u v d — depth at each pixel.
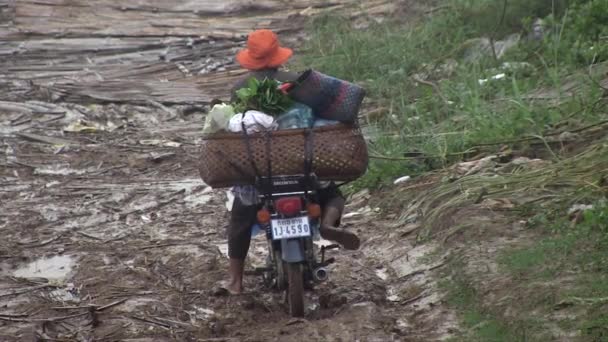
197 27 59.66
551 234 21.72
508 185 25.08
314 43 51.53
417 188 27.39
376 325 19.23
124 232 27.66
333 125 19.50
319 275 19.91
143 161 35.88
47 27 58.91
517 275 19.64
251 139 19.14
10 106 43.53
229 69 51.62
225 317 20.66
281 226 19.05
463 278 20.42
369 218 26.98
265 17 61.16
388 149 30.83
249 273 22.11
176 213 29.48
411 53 44.69
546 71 35.59
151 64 52.69
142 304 21.53
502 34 43.59
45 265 24.89
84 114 43.34
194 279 23.14
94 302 21.78
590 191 23.08
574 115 28.95
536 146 28.06
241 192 20.14
